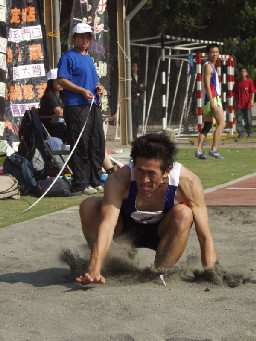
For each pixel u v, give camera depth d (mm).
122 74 37625
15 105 26016
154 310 7250
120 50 37406
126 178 8586
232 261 10453
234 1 57969
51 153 20188
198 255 10906
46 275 9617
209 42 44344
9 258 10836
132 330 6523
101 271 9438
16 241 12273
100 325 6801
